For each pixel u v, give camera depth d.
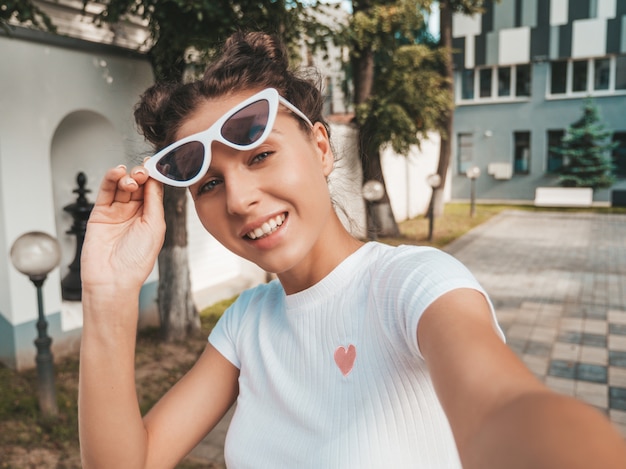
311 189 0.89
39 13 4.32
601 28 20.53
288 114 0.92
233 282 7.85
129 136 5.68
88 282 0.95
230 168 0.87
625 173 21.33
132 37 6.18
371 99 10.77
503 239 13.52
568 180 21.45
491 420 0.44
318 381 0.89
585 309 7.42
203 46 4.69
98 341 0.94
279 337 0.99
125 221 1.00
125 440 0.95
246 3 4.62
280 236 0.87
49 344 3.98
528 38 21.52
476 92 22.92
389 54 11.20
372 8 10.12
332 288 0.92
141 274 0.96
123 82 5.73
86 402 0.94
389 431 0.80
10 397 4.36
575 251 11.92
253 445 0.95
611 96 21.06
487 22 22.00
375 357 0.83
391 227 12.59
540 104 21.86
